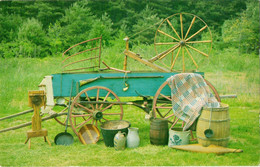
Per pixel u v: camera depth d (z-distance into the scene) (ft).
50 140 16.16
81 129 15.94
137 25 76.43
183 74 15.46
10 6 79.25
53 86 16.75
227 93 28.40
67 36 66.95
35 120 15.10
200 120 14.12
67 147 14.85
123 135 14.30
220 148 13.61
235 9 82.64
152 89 17.08
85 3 76.48
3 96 25.49
